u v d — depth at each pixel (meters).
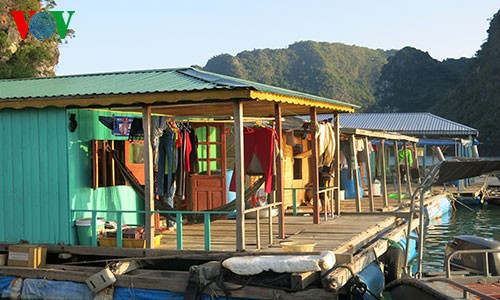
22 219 9.42
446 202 21.36
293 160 16.55
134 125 9.48
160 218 11.51
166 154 9.32
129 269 8.58
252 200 12.07
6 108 9.39
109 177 9.97
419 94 118.06
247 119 10.81
